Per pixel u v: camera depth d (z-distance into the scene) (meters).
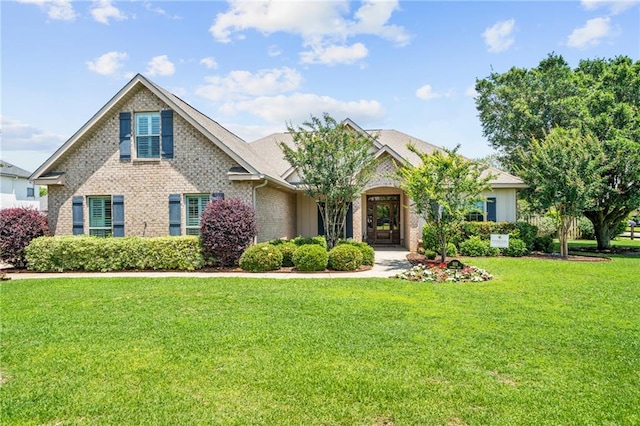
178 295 9.32
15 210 14.69
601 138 18.69
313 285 10.41
